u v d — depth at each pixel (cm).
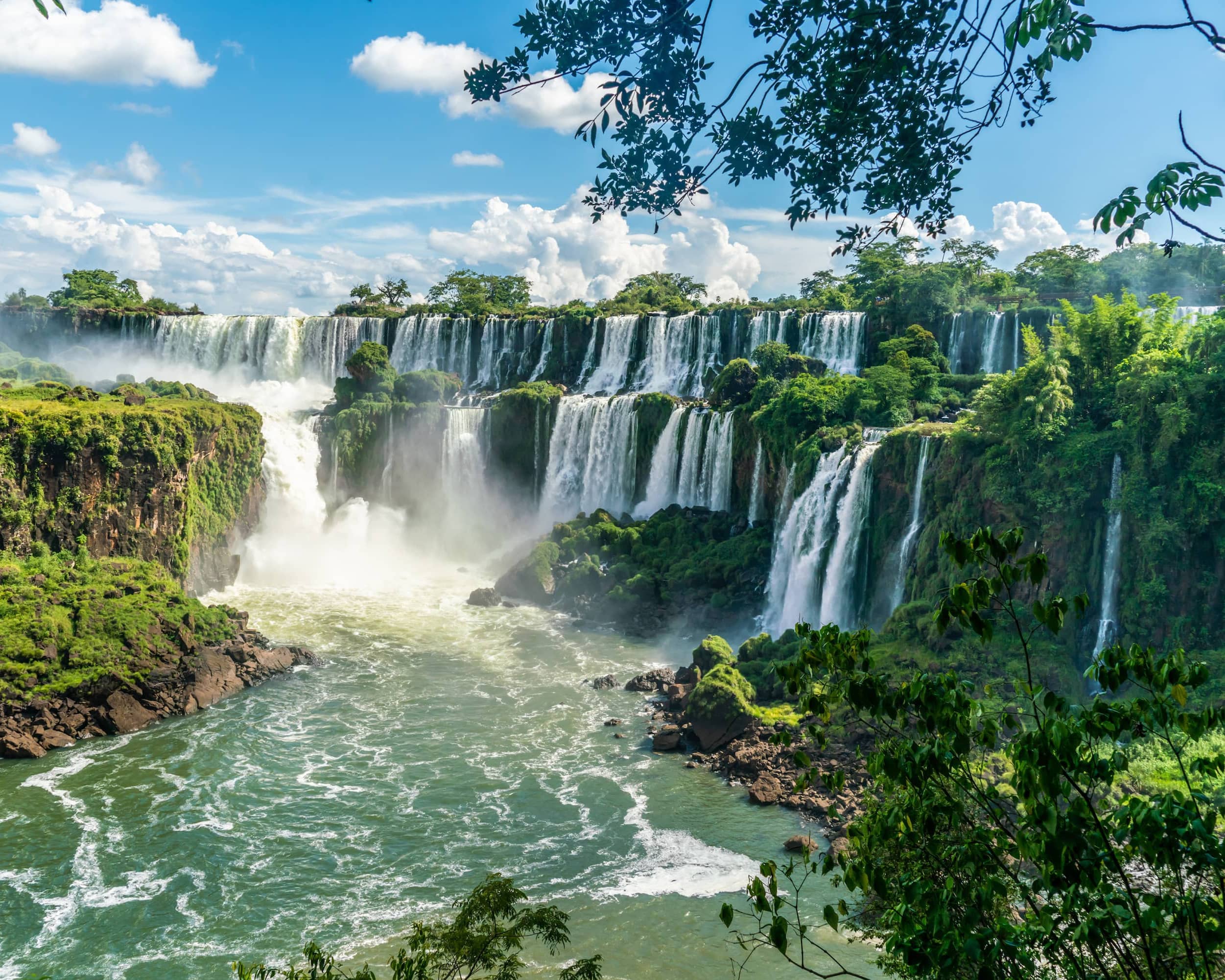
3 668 4750
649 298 13375
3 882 3388
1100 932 783
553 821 3875
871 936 1603
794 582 6381
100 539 6175
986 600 818
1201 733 759
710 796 4100
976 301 9150
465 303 13375
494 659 6009
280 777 4272
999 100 1057
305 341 10856
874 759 930
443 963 1716
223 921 3175
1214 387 4234
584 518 8038
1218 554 4175
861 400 6919
